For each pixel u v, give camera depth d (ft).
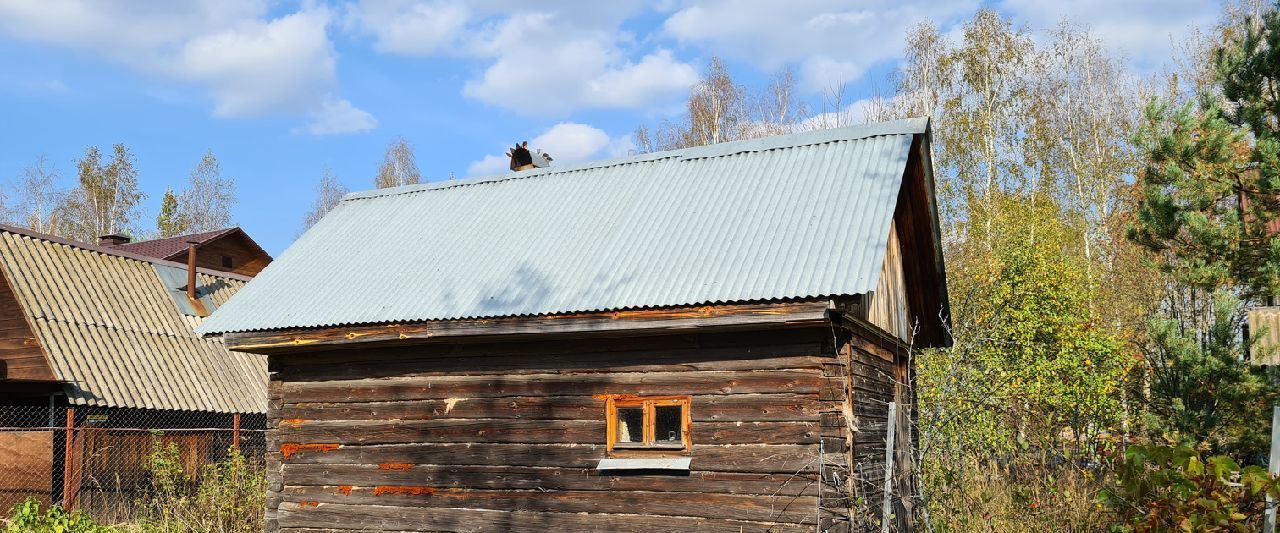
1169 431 51.75
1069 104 123.85
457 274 39.91
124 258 76.18
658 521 34.45
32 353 61.41
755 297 32.27
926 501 36.70
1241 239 46.65
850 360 34.12
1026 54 125.29
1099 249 102.32
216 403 66.18
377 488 38.81
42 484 52.37
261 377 71.97
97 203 187.83
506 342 37.63
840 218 36.04
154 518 51.03
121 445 57.67
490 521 36.83
